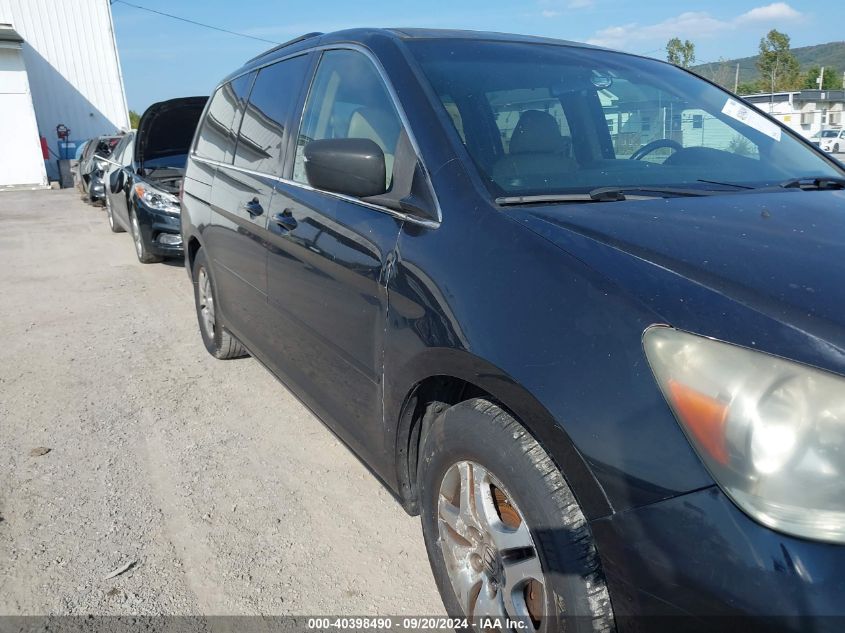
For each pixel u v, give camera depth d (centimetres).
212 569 262
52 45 2428
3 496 311
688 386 146
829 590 126
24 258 907
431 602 246
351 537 283
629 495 149
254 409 408
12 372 470
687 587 140
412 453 234
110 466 339
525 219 195
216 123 445
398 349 217
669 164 266
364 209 246
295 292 295
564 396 161
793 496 133
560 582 163
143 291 717
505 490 180
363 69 280
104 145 1535
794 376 138
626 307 160
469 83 257
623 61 318
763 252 176
